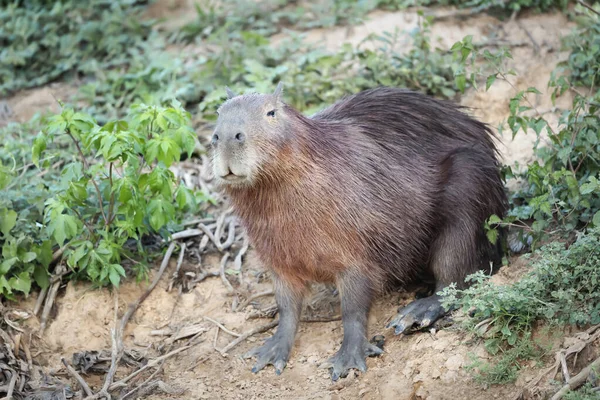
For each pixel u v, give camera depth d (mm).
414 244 8844
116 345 9078
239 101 7855
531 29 12742
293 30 13828
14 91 13883
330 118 9008
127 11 15055
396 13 13625
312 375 8375
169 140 9102
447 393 7570
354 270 8398
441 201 8844
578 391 7012
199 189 11188
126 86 13078
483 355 7809
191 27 14211
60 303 9547
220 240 10453
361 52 12438
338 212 8164
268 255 8461
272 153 7730
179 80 12789
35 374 8742
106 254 9250
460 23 13078
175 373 8695
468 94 11859
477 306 7688
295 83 12000
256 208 8148
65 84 13922
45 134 9250
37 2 15445
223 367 8703
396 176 8617
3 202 9578
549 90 11742
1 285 9156
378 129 8875
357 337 8398
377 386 7926
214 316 9477
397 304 9164
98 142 9109
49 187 10414
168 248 10109
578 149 8938
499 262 9297
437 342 8133
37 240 9766
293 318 8789
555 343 7645
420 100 9336
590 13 12188
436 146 9109
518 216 9297
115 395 8430
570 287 7828
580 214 8742
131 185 9156
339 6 13969
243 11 14289
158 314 9555
